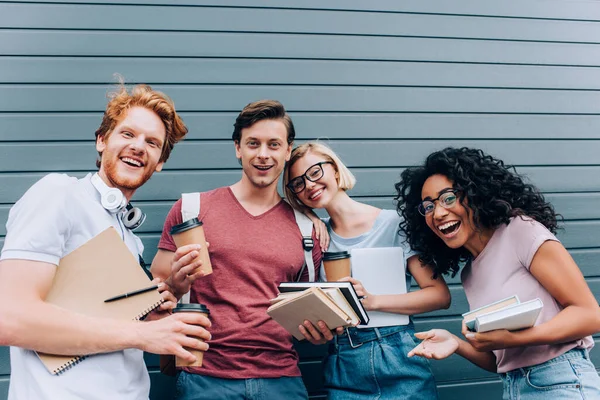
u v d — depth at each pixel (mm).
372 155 2801
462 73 2967
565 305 1768
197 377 1878
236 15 2799
